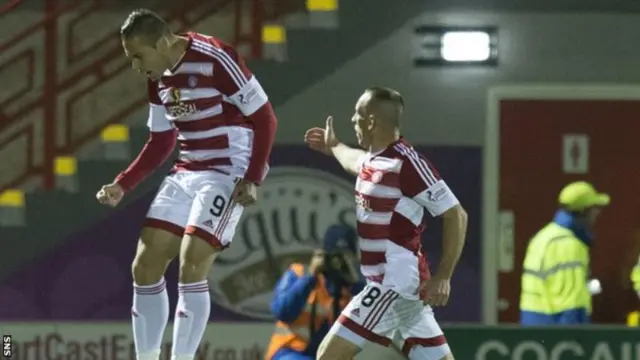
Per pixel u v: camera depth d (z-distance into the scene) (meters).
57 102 37.59
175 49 19.86
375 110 21.78
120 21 37.69
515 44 37.12
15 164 37.56
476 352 29.36
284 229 37.09
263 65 36.94
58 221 37.12
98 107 37.56
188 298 20.12
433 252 36.72
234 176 20.38
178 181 20.64
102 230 37.09
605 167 37.38
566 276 34.84
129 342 32.16
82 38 37.75
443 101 37.09
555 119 37.25
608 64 37.22
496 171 37.16
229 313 37.03
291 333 26.73
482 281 37.25
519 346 29.41
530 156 37.28
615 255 37.53
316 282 26.77
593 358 29.45
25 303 37.06
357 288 26.81
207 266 20.22
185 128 20.39
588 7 37.12
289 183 37.06
